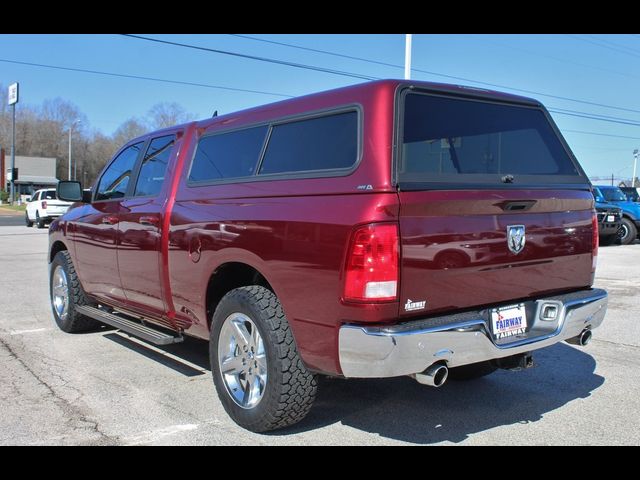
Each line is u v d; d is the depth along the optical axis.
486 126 3.71
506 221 3.45
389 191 2.99
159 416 3.98
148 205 4.71
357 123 3.25
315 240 3.19
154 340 4.53
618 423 3.89
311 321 3.25
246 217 3.64
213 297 4.14
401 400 4.31
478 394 4.45
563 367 5.16
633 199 19.00
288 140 3.67
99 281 5.55
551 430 3.78
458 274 3.23
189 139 4.58
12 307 7.70
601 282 9.88
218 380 3.89
